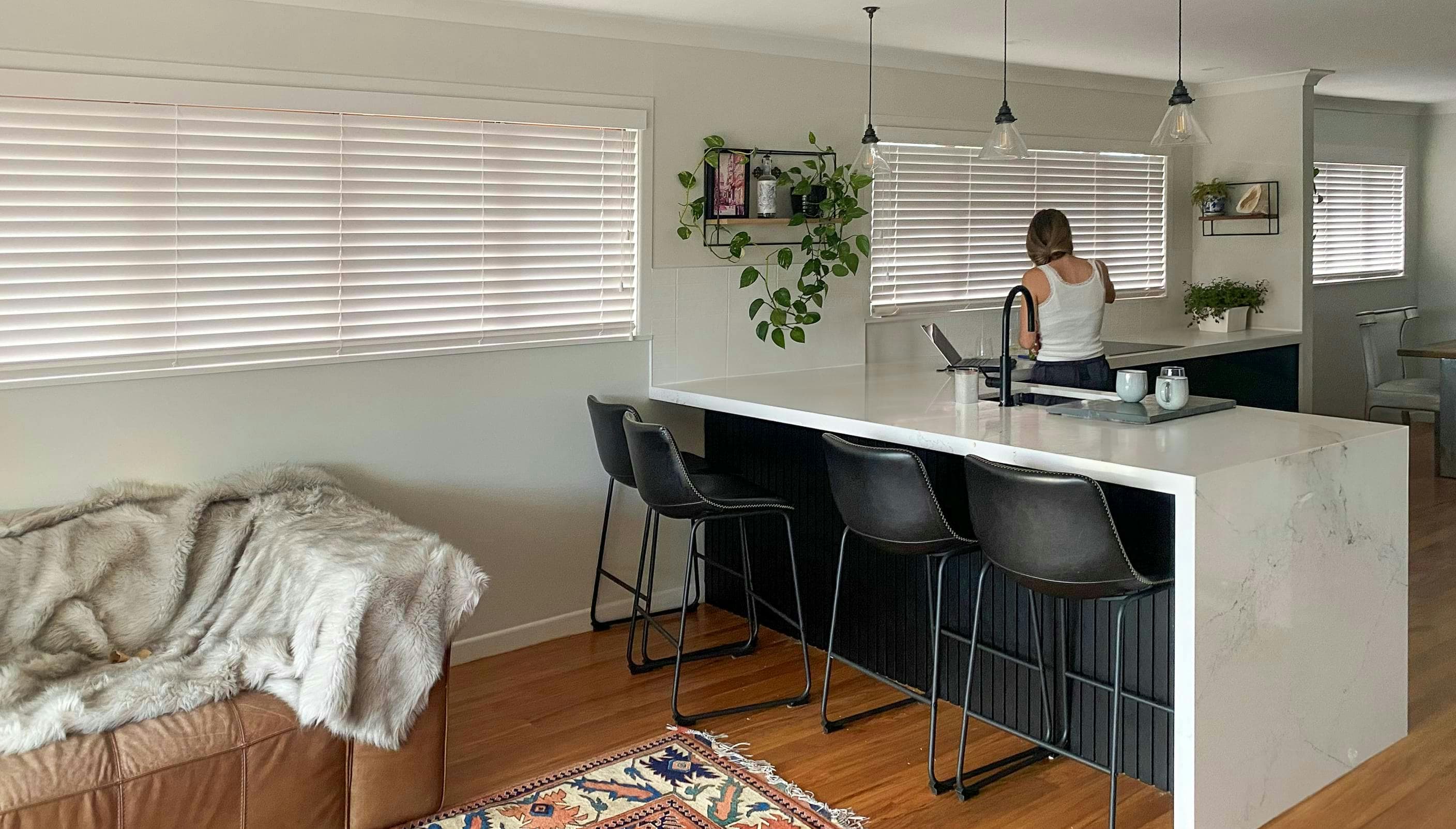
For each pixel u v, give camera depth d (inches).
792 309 192.2
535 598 171.0
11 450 127.1
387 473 154.9
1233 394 234.7
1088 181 240.4
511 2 153.9
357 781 111.2
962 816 117.3
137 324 134.3
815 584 166.7
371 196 149.6
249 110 138.9
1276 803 116.4
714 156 177.9
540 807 119.7
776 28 177.6
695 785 124.3
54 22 124.5
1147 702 120.6
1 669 108.2
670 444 136.8
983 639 140.3
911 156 209.3
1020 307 229.1
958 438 126.6
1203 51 208.5
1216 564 106.7
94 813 96.0
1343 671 123.5
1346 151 314.7
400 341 154.3
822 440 155.9
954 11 169.0
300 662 108.9
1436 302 338.0
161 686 104.7
